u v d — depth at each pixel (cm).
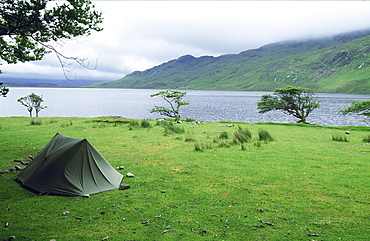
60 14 1181
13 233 564
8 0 1097
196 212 670
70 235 554
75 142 913
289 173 1035
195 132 2383
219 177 986
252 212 665
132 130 2438
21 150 1491
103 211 679
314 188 848
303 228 571
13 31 1136
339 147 1641
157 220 625
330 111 9331
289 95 5219
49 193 823
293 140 1972
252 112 9150
